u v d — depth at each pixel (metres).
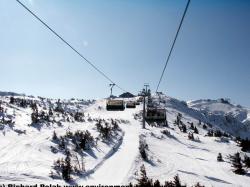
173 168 31.39
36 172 21.25
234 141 68.12
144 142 40.69
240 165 37.72
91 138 36.84
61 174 22.02
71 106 160.88
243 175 36.31
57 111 68.94
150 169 28.64
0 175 18.97
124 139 45.59
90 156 30.09
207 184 27.34
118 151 35.56
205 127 134.50
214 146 60.00
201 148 55.41
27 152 26.97
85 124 53.22
